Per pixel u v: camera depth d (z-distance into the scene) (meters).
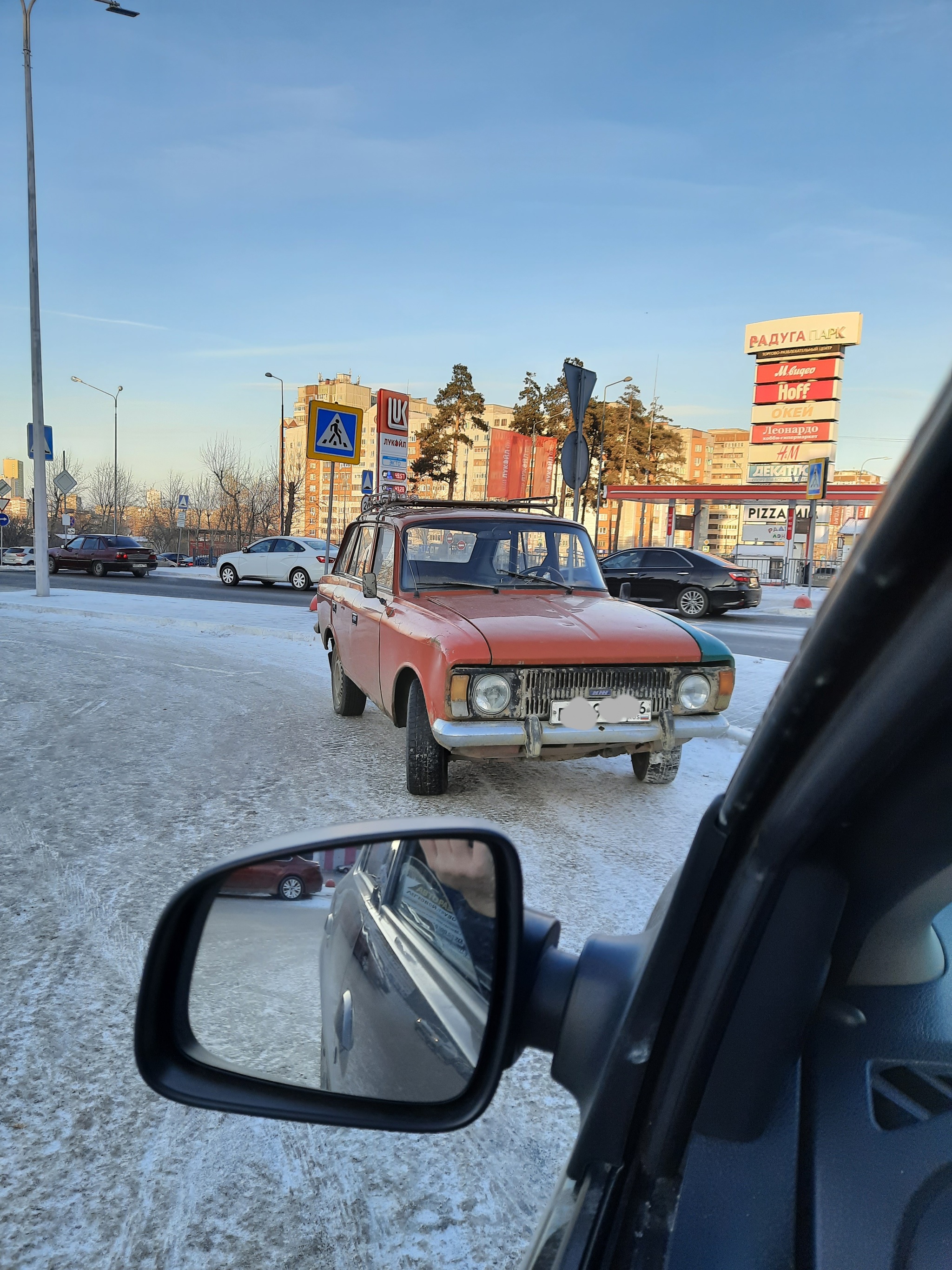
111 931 3.36
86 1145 2.20
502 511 6.15
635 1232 0.77
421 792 5.08
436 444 60.66
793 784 0.67
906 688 0.56
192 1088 1.06
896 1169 0.72
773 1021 0.76
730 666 4.63
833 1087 0.79
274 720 7.36
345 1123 1.01
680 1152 0.79
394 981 1.27
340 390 125.31
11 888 3.76
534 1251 0.84
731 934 0.76
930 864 0.73
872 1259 0.67
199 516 64.38
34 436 18.23
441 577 5.55
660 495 36.81
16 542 57.31
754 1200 0.74
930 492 0.44
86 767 5.80
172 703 8.08
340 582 7.22
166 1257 1.85
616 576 18.67
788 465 53.94
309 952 1.27
